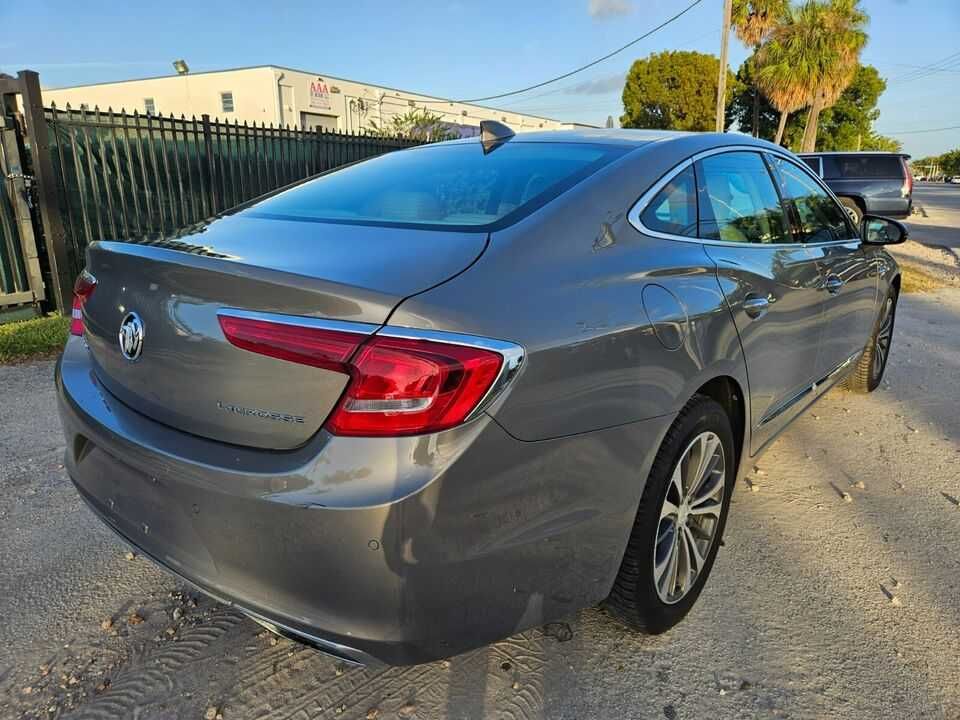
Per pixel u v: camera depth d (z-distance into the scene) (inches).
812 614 98.7
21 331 225.8
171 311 71.1
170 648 90.0
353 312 61.7
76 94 1299.2
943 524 124.3
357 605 62.4
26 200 251.8
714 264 95.9
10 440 149.6
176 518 70.7
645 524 82.4
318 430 62.6
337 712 80.6
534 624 73.0
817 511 128.2
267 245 77.2
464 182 94.4
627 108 1849.2
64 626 93.4
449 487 61.0
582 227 81.0
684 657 90.0
